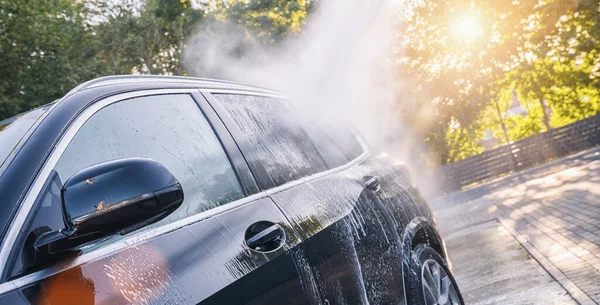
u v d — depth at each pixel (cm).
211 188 202
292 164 262
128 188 140
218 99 251
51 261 140
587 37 2922
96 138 179
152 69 2167
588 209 800
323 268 219
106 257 150
